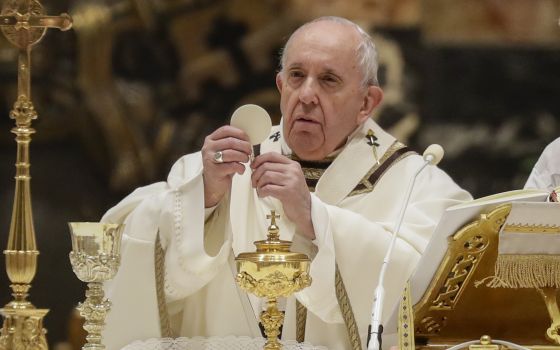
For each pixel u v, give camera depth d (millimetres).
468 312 11820
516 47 33531
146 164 33781
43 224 33719
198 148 33875
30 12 12242
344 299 13922
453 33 33500
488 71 33500
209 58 33938
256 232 14750
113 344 13953
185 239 13680
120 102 33750
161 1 33812
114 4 33656
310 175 15312
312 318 14250
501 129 33438
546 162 16547
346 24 14984
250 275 11820
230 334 14367
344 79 14711
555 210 11148
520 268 11422
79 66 33688
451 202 15094
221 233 14234
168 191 14039
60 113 33719
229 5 33906
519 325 11961
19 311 11836
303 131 14797
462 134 33375
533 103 33531
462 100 33438
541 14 33469
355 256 13969
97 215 33875
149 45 33844
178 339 13586
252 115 13438
